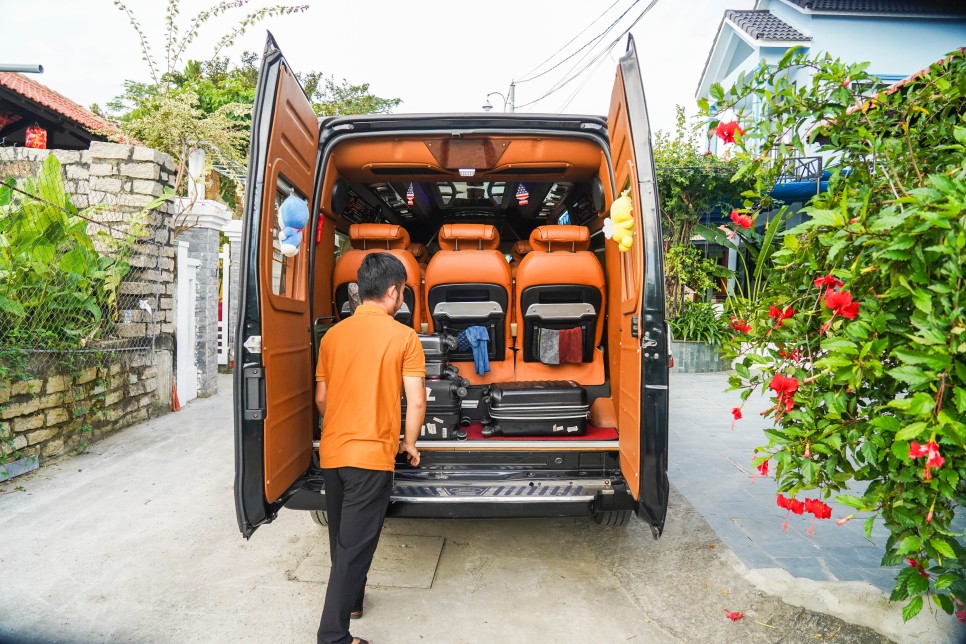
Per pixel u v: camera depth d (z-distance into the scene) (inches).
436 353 135.3
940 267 63.3
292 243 113.9
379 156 141.2
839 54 510.3
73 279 203.6
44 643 99.5
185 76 512.4
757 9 598.5
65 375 200.7
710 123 96.2
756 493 173.2
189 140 306.3
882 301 70.1
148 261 248.7
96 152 246.1
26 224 194.7
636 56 112.6
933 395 63.1
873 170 84.3
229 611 110.7
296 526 150.4
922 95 80.7
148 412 251.8
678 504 164.6
